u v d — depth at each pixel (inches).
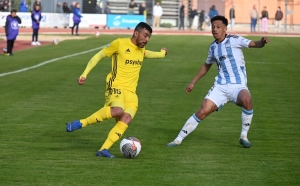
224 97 569.3
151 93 968.3
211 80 1154.0
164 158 518.6
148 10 3312.0
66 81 1083.3
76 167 477.1
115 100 513.3
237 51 566.3
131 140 516.1
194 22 3339.1
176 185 428.1
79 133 632.4
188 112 793.6
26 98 876.6
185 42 2169.0
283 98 936.3
